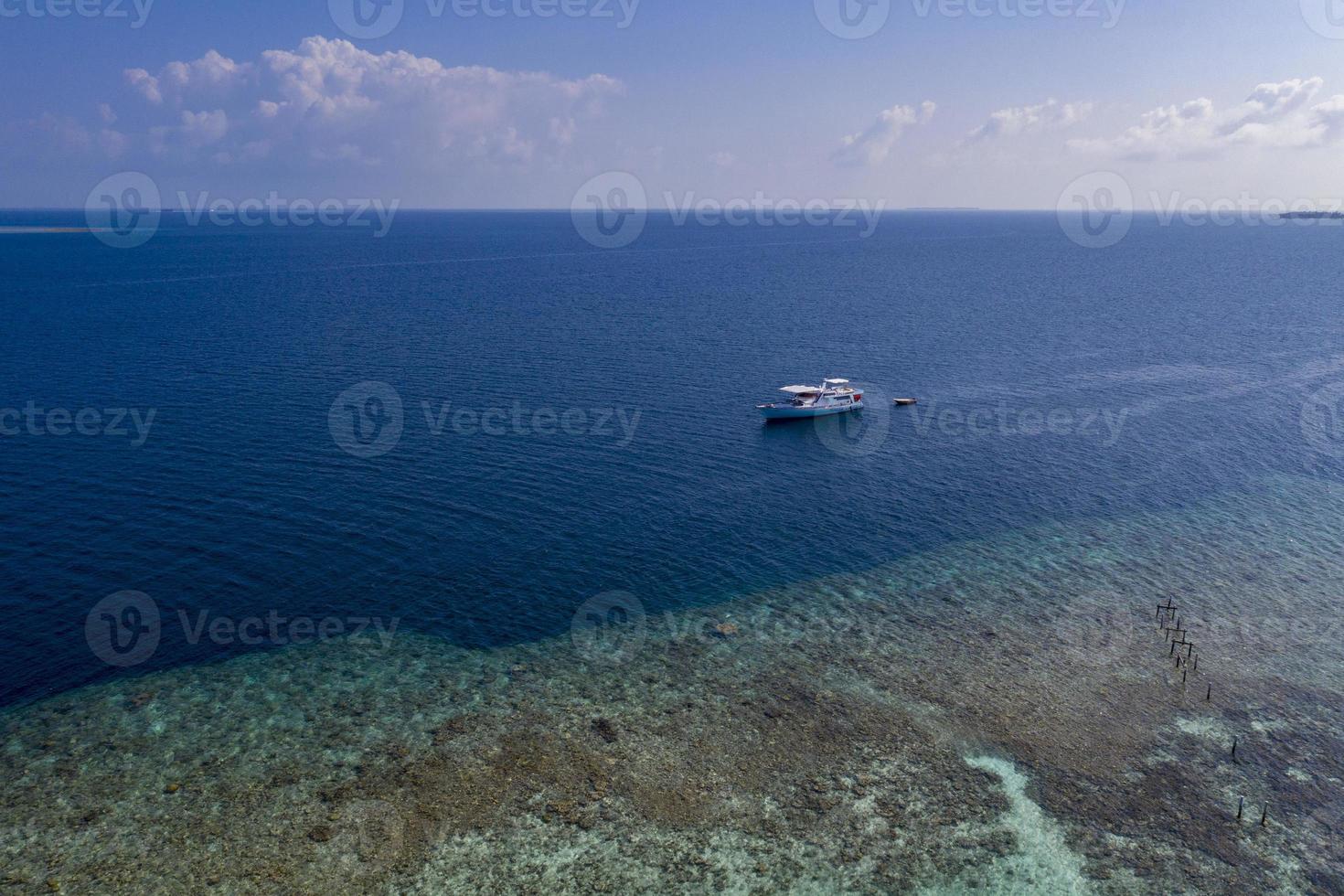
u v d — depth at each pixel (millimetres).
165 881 33562
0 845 34969
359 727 43000
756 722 44312
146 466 74375
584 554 62156
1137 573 61406
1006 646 51844
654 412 96875
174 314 148125
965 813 38594
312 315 151250
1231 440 91000
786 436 90625
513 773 40156
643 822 37531
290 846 35469
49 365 107375
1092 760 42094
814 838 37000
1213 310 177250
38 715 42969
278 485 71438
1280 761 42188
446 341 130125
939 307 179375
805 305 178875
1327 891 34688
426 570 58875
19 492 68250
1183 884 35031
